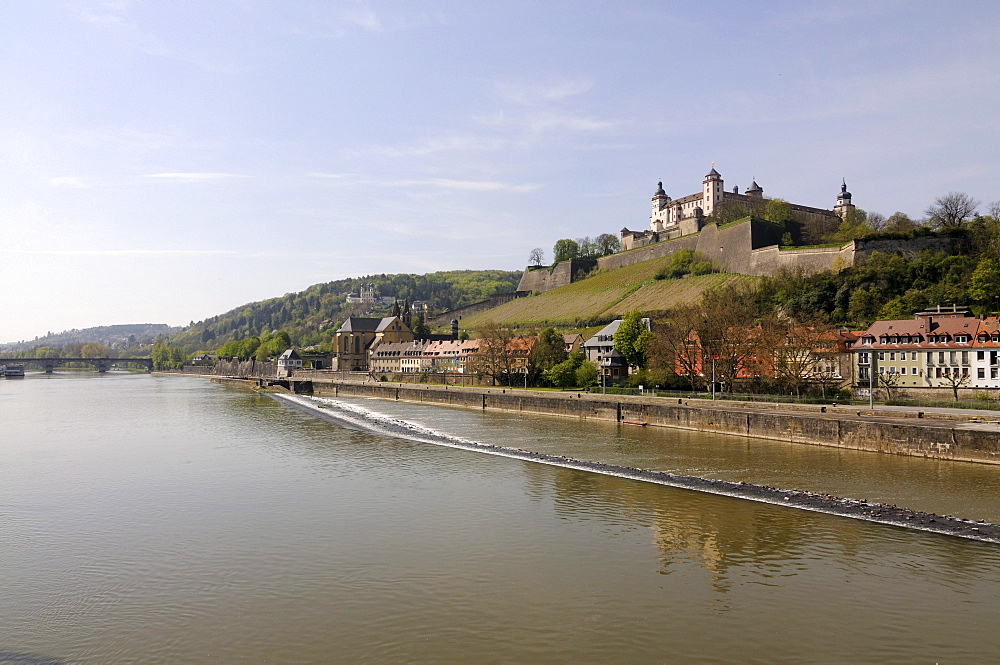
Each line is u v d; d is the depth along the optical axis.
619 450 77.88
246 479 64.25
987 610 32.94
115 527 48.03
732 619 32.25
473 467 69.25
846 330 126.56
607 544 43.22
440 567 39.34
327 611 33.50
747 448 77.25
